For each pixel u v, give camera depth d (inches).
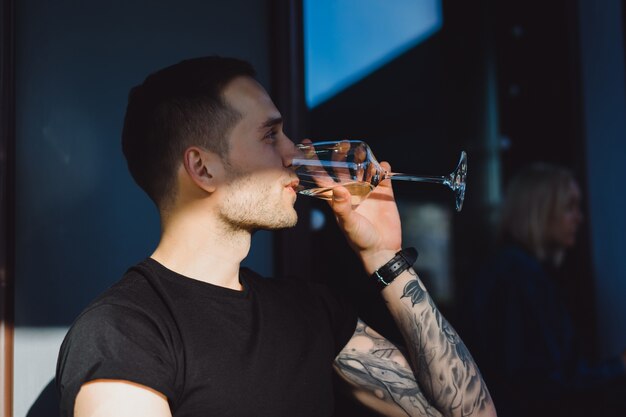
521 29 123.6
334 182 50.0
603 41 112.3
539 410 77.8
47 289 60.7
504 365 77.9
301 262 73.0
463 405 50.9
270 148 46.8
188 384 41.3
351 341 53.9
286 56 73.0
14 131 58.8
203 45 69.9
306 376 46.8
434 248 146.8
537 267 81.7
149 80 48.1
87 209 63.1
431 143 139.8
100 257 63.3
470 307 83.4
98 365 37.6
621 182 112.0
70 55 63.2
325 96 109.3
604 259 108.8
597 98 111.1
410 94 126.3
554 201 87.5
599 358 105.8
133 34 66.4
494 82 131.3
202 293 44.4
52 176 61.7
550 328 78.8
